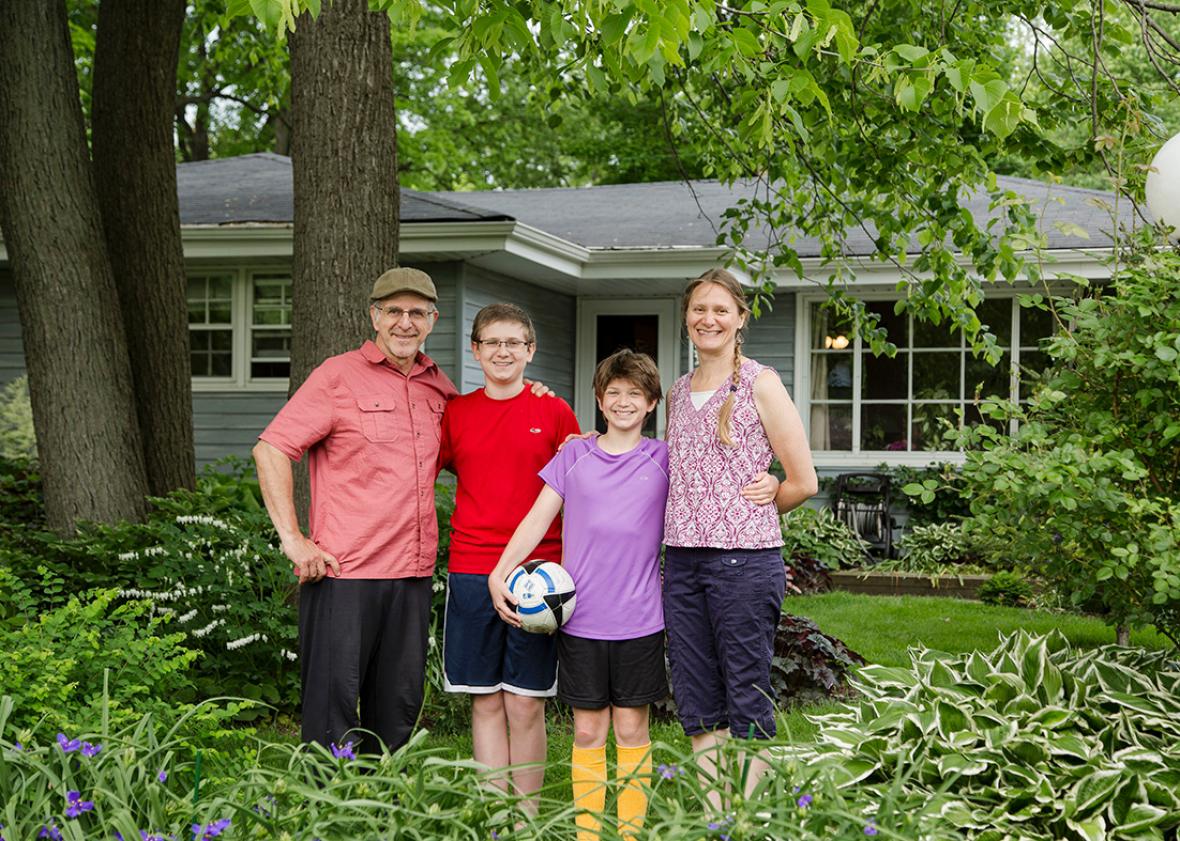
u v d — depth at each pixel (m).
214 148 25.92
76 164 6.72
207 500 6.74
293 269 6.08
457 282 10.88
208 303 11.75
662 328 13.07
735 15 4.18
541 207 14.51
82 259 6.70
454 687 3.92
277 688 5.91
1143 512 3.73
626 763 3.71
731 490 3.60
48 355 6.64
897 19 6.47
